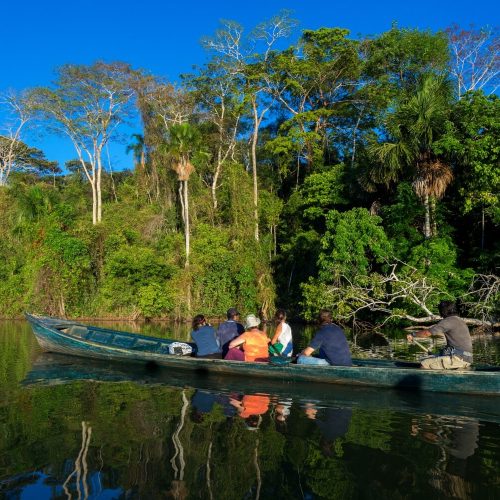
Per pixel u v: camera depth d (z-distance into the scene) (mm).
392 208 20953
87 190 43781
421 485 4367
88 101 34719
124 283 27094
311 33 31328
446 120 19688
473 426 6141
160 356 10000
